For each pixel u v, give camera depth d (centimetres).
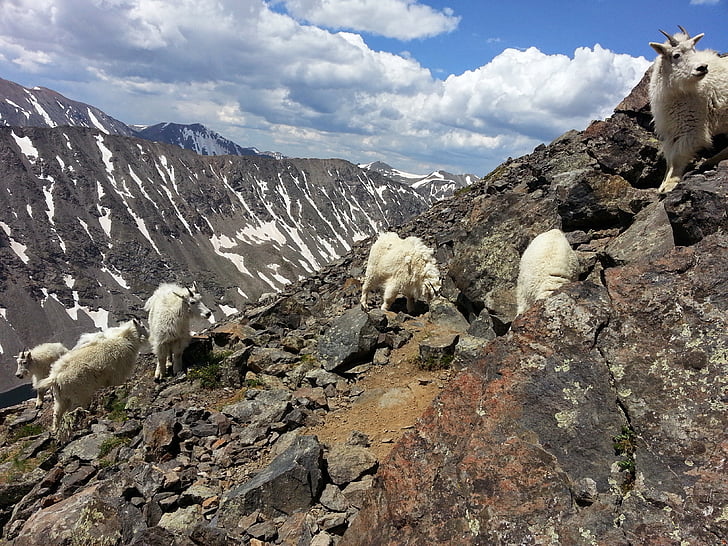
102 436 353
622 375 202
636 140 473
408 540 182
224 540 237
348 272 795
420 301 540
